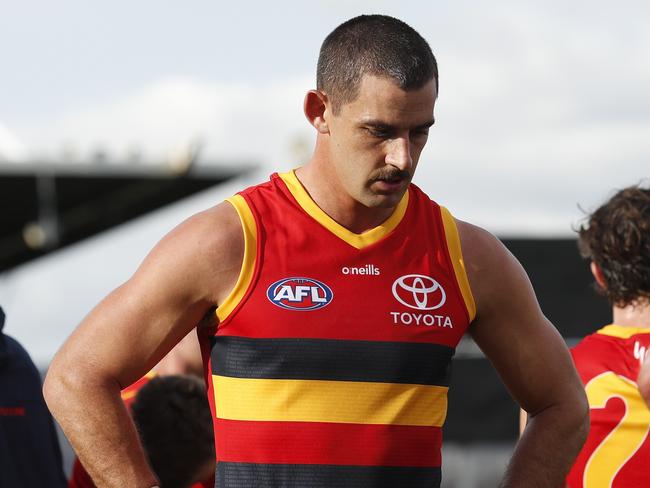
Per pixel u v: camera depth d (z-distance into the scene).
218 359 8.58
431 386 8.62
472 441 23.58
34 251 36.09
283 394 8.34
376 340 8.47
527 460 8.92
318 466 8.30
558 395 9.14
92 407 8.27
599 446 10.77
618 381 10.80
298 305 8.45
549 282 23.55
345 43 8.48
